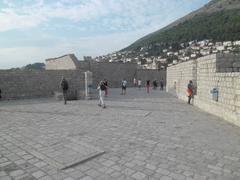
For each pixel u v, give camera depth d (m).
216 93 11.85
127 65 41.12
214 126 9.52
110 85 38.66
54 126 9.23
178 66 21.59
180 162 5.64
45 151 6.26
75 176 4.84
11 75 19.66
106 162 5.59
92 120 10.50
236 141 7.41
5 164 5.42
